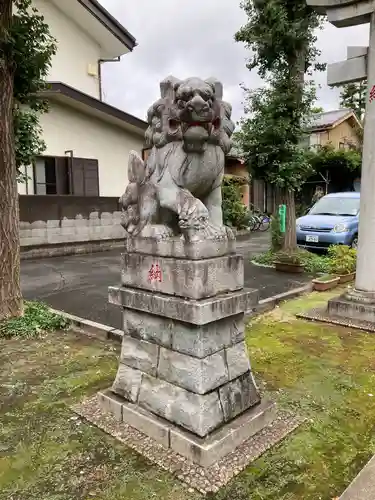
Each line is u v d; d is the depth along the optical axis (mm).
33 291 6781
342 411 2900
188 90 2227
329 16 4746
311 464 2322
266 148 8320
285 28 7633
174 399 2486
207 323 2348
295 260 8117
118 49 14250
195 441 2311
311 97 8188
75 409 2924
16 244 4820
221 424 2449
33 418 2838
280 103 8023
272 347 4121
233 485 2139
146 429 2568
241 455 2361
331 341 4273
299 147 8539
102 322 4980
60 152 11305
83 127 11828
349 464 2328
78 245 11406
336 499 2031
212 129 2459
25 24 4695
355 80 4848
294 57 8109
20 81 4969
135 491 2109
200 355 2346
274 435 2574
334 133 19359
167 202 2518
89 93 13719
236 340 2627
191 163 2498
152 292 2615
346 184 18453
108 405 2852
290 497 2064
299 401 3037
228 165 18484
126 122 12312
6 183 4648
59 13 12023
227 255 2564
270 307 5648
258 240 14594
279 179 8398
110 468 2289
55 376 3516
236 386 2600
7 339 4418
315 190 18750
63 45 12289
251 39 8016
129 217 2787
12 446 2520
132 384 2771
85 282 7527
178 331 2451
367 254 4828
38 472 2279
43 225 10547
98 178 12195
